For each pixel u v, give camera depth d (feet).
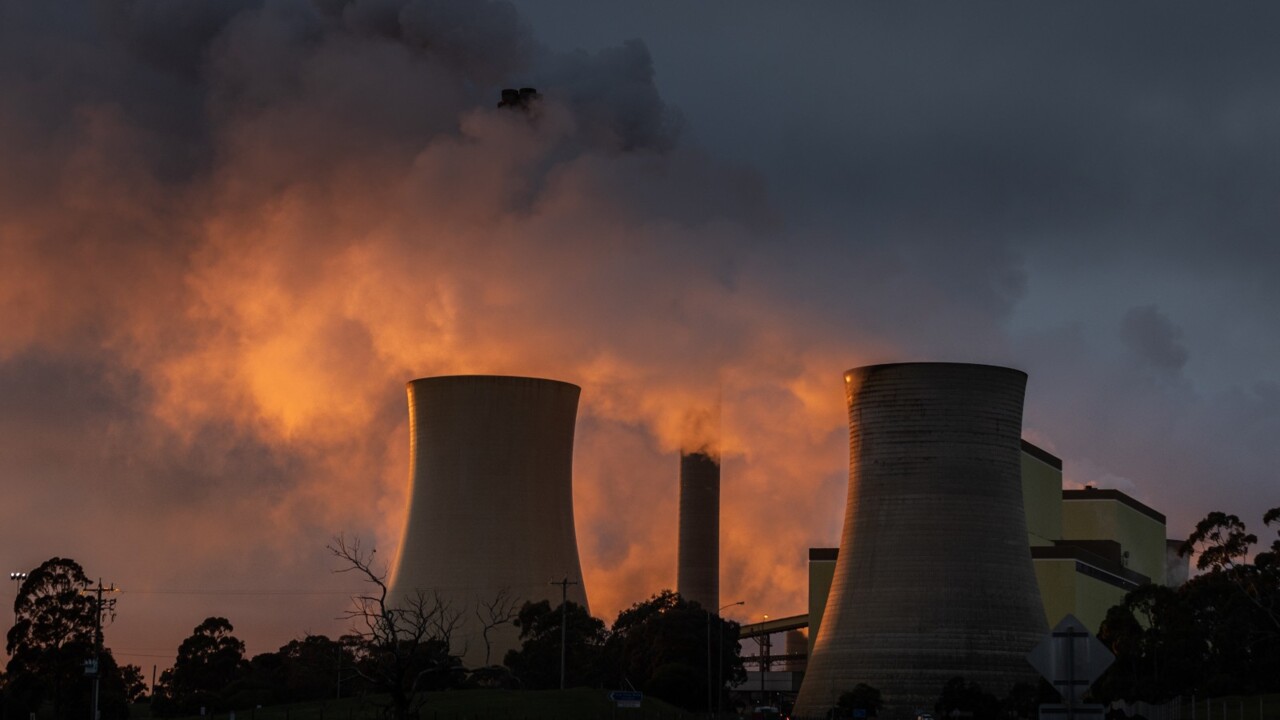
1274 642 302.45
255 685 317.63
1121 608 312.29
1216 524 322.34
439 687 303.07
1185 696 296.30
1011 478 334.85
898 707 323.16
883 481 334.24
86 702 280.92
